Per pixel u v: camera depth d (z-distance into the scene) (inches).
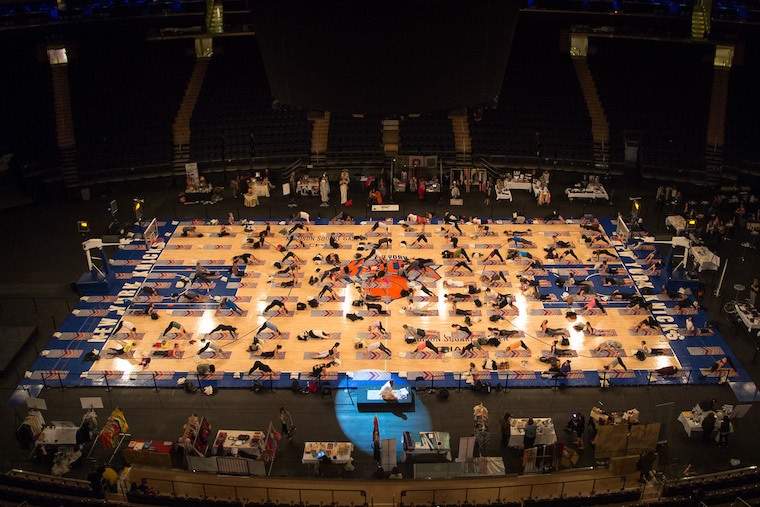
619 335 1433.3
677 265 1643.7
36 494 1011.9
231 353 1380.4
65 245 1796.3
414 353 1373.0
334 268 1636.3
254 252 1752.0
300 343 1407.5
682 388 1295.5
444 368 1336.1
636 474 1061.8
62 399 1273.4
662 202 1955.0
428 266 1658.5
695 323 1472.7
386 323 1465.3
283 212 1966.0
